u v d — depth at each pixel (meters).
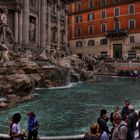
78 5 102.25
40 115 20.95
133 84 45.75
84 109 23.48
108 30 93.69
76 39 102.94
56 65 49.81
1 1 53.53
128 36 88.19
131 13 87.69
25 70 36.50
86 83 47.22
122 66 74.25
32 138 13.27
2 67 33.62
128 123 12.41
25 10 57.31
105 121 11.77
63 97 29.98
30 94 28.48
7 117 19.86
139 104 26.16
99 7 95.62
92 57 82.44
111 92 34.84
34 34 63.28
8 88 26.50
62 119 19.89
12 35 52.97
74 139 13.85
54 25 75.75
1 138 13.91
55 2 75.44
